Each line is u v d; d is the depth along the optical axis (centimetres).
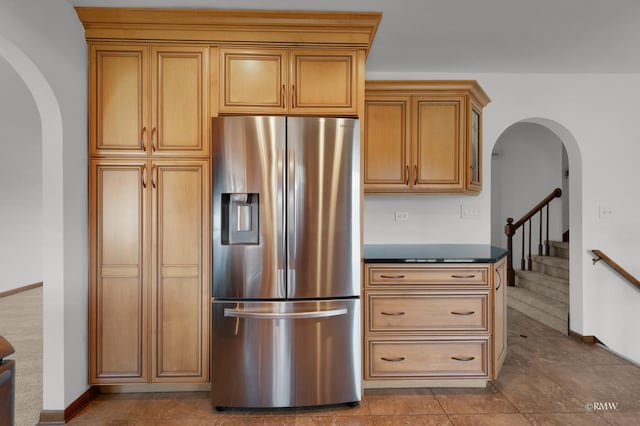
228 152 212
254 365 213
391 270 237
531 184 554
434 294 238
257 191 213
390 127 282
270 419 210
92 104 226
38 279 540
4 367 94
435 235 319
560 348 311
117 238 226
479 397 233
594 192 321
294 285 214
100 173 226
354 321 219
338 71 230
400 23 236
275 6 216
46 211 203
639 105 321
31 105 506
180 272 227
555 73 320
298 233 214
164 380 227
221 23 223
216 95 228
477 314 238
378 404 225
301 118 214
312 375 215
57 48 199
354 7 217
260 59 229
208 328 228
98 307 225
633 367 275
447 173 281
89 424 202
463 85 276
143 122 227
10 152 501
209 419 209
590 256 322
